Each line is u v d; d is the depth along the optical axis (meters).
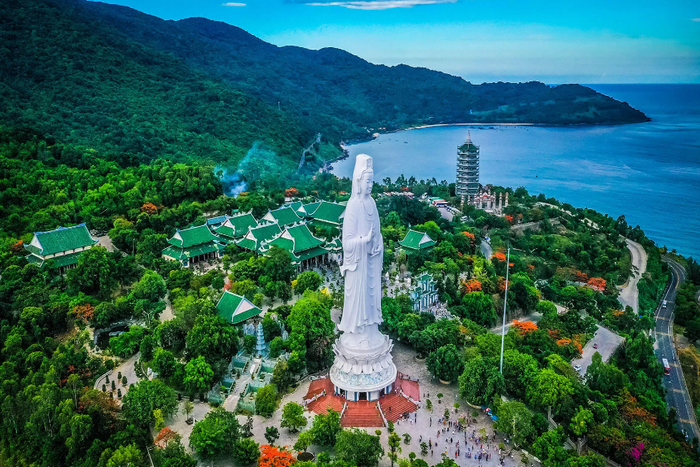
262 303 152.75
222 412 99.88
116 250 175.38
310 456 95.06
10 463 99.56
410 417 109.62
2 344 126.62
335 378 113.38
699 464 102.81
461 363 120.00
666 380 160.25
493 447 101.62
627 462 100.56
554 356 128.12
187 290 155.00
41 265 158.50
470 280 170.50
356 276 109.44
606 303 186.12
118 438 97.56
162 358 115.38
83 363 120.38
